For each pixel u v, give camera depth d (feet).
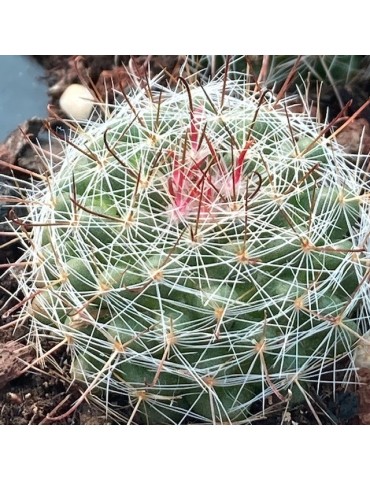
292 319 0.55
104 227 0.55
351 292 0.58
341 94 0.78
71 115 0.77
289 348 0.55
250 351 0.54
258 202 0.55
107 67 0.82
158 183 0.57
